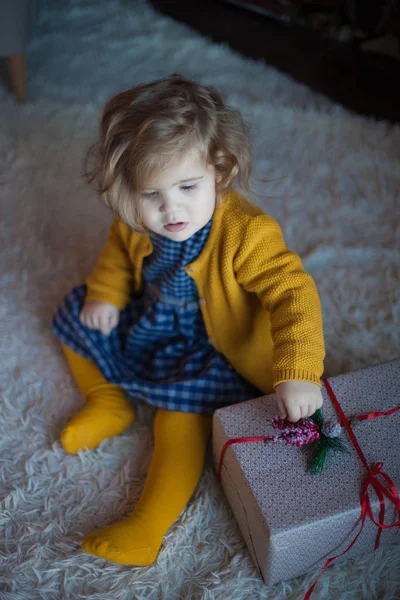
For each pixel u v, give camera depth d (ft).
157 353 3.71
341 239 4.71
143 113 2.83
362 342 4.03
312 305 3.12
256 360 3.45
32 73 6.18
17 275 4.47
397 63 6.46
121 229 3.52
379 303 4.26
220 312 3.42
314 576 3.01
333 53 6.61
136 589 2.95
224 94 5.90
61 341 3.88
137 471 3.47
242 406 3.14
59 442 3.57
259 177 5.17
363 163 5.28
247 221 3.18
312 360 2.97
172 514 3.18
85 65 6.28
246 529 3.05
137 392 3.61
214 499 3.32
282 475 2.86
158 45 6.57
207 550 3.11
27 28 5.48
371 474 2.82
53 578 2.99
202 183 2.89
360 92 6.11
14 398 3.81
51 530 3.19
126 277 3.77
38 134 5.52
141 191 2.87
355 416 3.05
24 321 4.21
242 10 7.23
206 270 3.32
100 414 3.56
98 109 5.73
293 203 4.98
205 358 3.64
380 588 2.98
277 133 5.56
